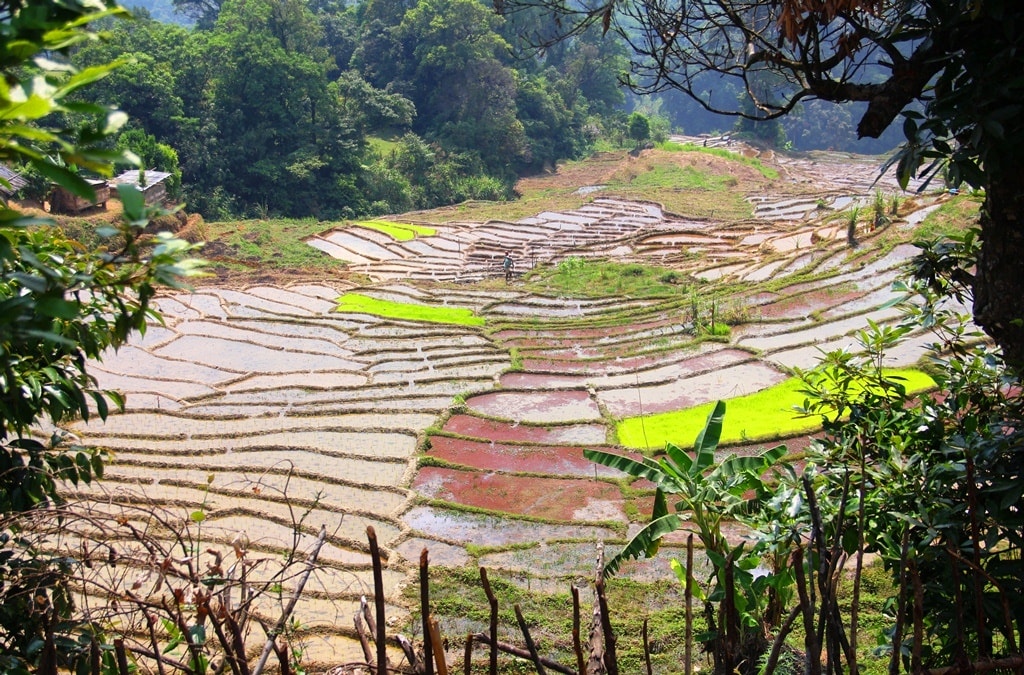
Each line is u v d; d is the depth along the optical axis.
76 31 3.31
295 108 57.38
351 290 33.59
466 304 31.78
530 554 14.05
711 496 7.93
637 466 8.18
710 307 27.02
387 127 69.62
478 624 11.82
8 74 3.01
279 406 21.27
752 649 8.18
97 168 3.22
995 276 6.30
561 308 30.80
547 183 68.25
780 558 7.91
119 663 4.35
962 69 6.00
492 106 69.19
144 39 55.88
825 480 6.98
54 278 3.63
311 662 10.65
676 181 63.59
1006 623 5.39
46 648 4.48
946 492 6.41
